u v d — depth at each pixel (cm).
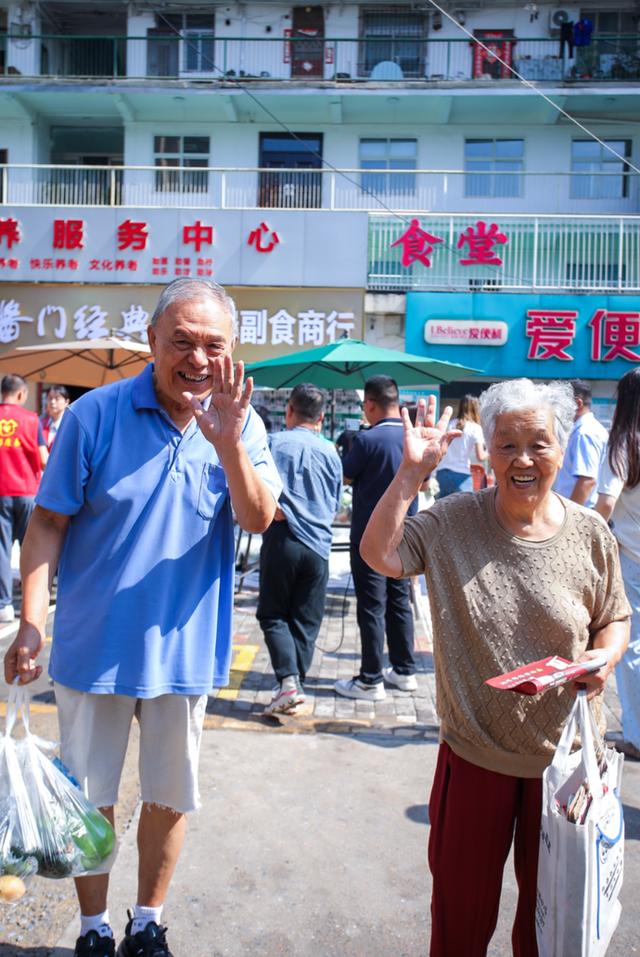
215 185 1670
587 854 165
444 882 202
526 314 1417
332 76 1772
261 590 434
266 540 430
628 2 1755
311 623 439
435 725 422
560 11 1762
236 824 313
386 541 197
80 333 1458
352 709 443
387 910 263
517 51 1755
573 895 166
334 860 290
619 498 377
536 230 1412
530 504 192
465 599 195
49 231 1451
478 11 1777
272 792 341
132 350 777
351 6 1788
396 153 1783
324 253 1434
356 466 448
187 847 296
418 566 202
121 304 1454
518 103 1688
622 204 1705
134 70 1805
